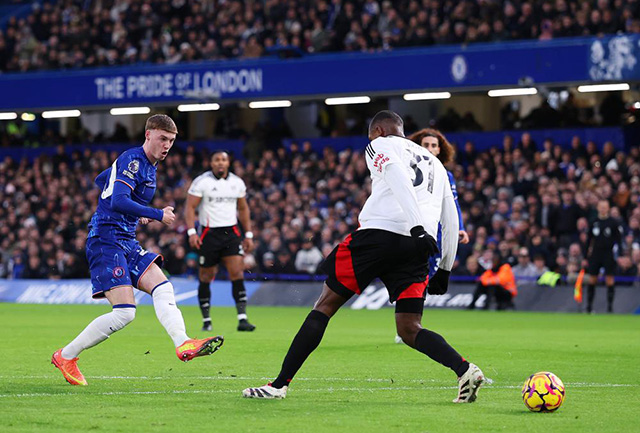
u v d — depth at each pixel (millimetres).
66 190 32500
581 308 22328
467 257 24766
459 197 26859
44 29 35000
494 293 23344
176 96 29875
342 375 9344
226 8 32219
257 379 8875
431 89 27234
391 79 27672
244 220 15523
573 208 24172
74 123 37031
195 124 34906
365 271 7293
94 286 8344
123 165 8164
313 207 28281
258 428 6117
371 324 17781
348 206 27781
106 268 8227
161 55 31656
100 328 8172
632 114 28359
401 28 28922
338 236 26219
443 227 7844
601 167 26219
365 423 6348
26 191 33000
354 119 32625
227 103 30656
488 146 29781
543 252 23828
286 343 12961
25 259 29625
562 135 28859
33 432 5930
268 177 30297
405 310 7410
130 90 30391
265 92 29047
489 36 27219
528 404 6887
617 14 25953
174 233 27750
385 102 32469
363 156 28906
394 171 7082
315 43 29578
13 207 33062
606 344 13328
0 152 36281
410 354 11586
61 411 6758
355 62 28047
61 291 27031
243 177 30672
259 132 32344
